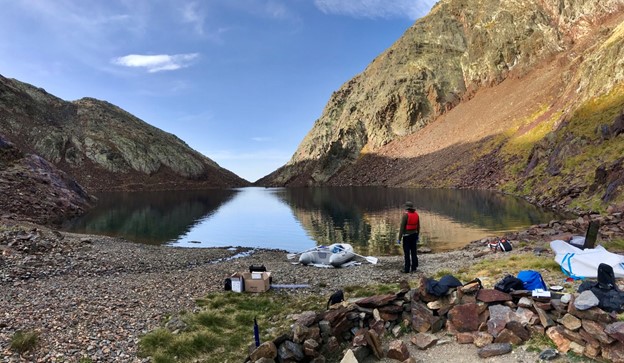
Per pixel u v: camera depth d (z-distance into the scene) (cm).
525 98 11569
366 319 989
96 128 19350
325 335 909
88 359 916
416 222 1897
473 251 2462
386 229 4288
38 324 1101
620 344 718
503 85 13900
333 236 4028
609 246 1753
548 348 784
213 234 4431
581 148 5838
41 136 16688
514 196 6506
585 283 947
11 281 1670
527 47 13812
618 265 1219
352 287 1608
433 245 3148
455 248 2978
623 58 6862
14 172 6006
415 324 970
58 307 1277
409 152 14475
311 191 13525
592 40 11206
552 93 10406
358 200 8312
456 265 1952
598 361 729
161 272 2111
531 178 6712
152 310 1316
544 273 1350
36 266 1980
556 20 13825
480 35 16038
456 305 952
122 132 19950
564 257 1345
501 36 14988
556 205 4781
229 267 2258
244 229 4797
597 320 772
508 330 852
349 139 18000
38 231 2853
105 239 3416
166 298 1478
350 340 947
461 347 871
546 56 13062
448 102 15800
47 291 1505
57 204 5900
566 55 11581
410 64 18050
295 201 9194
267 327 1144
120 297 1459
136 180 17412
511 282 989
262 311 1328
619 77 6688
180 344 1002
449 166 11075
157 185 17850
